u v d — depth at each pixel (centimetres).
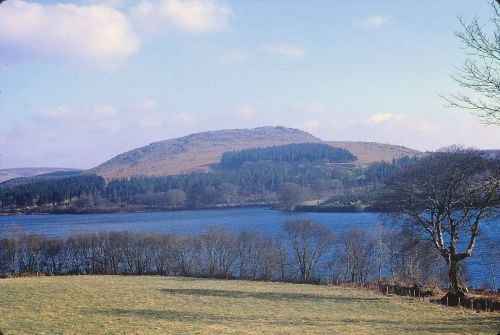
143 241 8231
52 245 8294
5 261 8112
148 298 4212
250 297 4444
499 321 3025
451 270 3997
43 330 2720
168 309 3609
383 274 7656
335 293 4794
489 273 6000
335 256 7956
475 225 3800
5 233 9844
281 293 4772
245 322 3083
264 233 10294
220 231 8406
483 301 3666
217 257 8169
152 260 8388
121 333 2647
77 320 3062
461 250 6956
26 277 6769
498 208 3684
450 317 3259
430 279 5809
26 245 8256
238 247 7962
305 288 5300
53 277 6719
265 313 3509
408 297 4394
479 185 2738
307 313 3528
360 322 3083
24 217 19625
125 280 6131
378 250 7681
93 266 8225
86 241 8300
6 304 3725
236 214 17575
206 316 3322
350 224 10944
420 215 4278
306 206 16350
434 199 3997
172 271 8062
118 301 3972
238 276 7462
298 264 8006
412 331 2711
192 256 8112
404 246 4984
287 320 3184
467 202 3731
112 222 16038
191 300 4162
